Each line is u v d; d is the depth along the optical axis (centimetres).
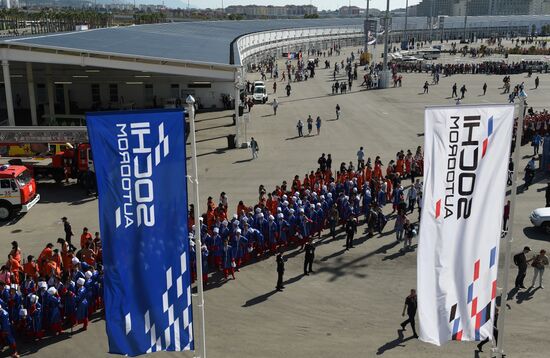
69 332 1769
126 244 1223
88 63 3806
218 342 1678
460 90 6575
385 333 1725
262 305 1908
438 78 7588
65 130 3328
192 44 5169
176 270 1241
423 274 1339
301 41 12062
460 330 1358
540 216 2480
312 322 1794
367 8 10125
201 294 1335
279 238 2375
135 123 1184
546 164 3375
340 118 5150
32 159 3347
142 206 1211
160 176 1206
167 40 5338
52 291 1730
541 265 1973
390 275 2119
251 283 2078
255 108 5803
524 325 1750
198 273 1327
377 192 2820
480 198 1325
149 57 3753
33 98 4403
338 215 2562
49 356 1633
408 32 17362
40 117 5359
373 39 11275
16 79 5666
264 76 7938
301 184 2944
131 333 1243
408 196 2800
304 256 2317
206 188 3144
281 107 5819
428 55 11081
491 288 1353
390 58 10775
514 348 1627
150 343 1255
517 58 10738
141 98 5809
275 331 1741
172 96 5806
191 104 1241
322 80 8031
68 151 3234
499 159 1315
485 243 1339
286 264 2239
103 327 1798
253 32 8425
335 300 1936
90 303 1847
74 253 2106
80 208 2909
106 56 3781
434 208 1326
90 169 3100
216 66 3841
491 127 1302
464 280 1348
